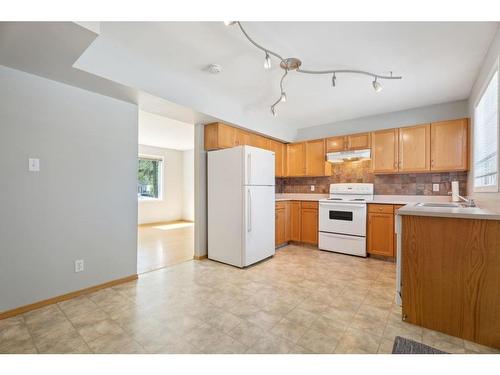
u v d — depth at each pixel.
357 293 2.48
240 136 3.91
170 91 2.69
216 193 3.59
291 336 1.75
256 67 2.57
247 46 2.19
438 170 3.46
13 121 2.05
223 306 2.21
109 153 2.65
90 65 2.07
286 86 3.05
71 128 2.37
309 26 1.90
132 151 2.85
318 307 2.19
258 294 2.46
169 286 2.67
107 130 2.63
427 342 1.68
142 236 5.47
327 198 4.75
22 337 1.73
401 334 1.77
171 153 7.97
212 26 1.91
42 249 2.21
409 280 1.91
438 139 3.47
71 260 2.38
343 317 2.02
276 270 3.20
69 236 2.37
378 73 2.67
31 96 2.13
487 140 2.41
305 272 3.12
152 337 1.74
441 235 1.80
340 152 4.31
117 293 2.49
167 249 4.33
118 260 2.73
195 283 2.75
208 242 3.71
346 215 3.99
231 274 3.05
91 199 2.52
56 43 1.68
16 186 2.07
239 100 3.54
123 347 1.62
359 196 4.31
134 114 2.85
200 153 3.71
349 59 2.39
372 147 4.02
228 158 3.45
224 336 1.75
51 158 2.25
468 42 2.10
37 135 2.17
